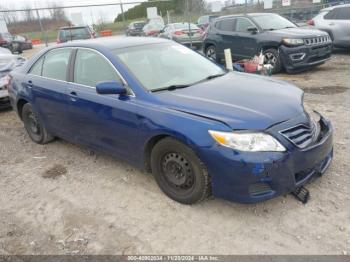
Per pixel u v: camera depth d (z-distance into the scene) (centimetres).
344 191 347
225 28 1102
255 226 311
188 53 461
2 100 763
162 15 2306
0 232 338
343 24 1139
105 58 400
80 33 1614
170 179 349
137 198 371
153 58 414
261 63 834
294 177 303
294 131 308
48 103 479
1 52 898
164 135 336
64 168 460
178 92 359
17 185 429
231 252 284
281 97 345
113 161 464
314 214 319
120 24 2445
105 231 324
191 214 334
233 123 296
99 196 383
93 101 398
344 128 509
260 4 2048
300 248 281
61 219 349
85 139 440
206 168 311
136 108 353
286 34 921
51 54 491
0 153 535
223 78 411
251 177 289
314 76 900
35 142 563
